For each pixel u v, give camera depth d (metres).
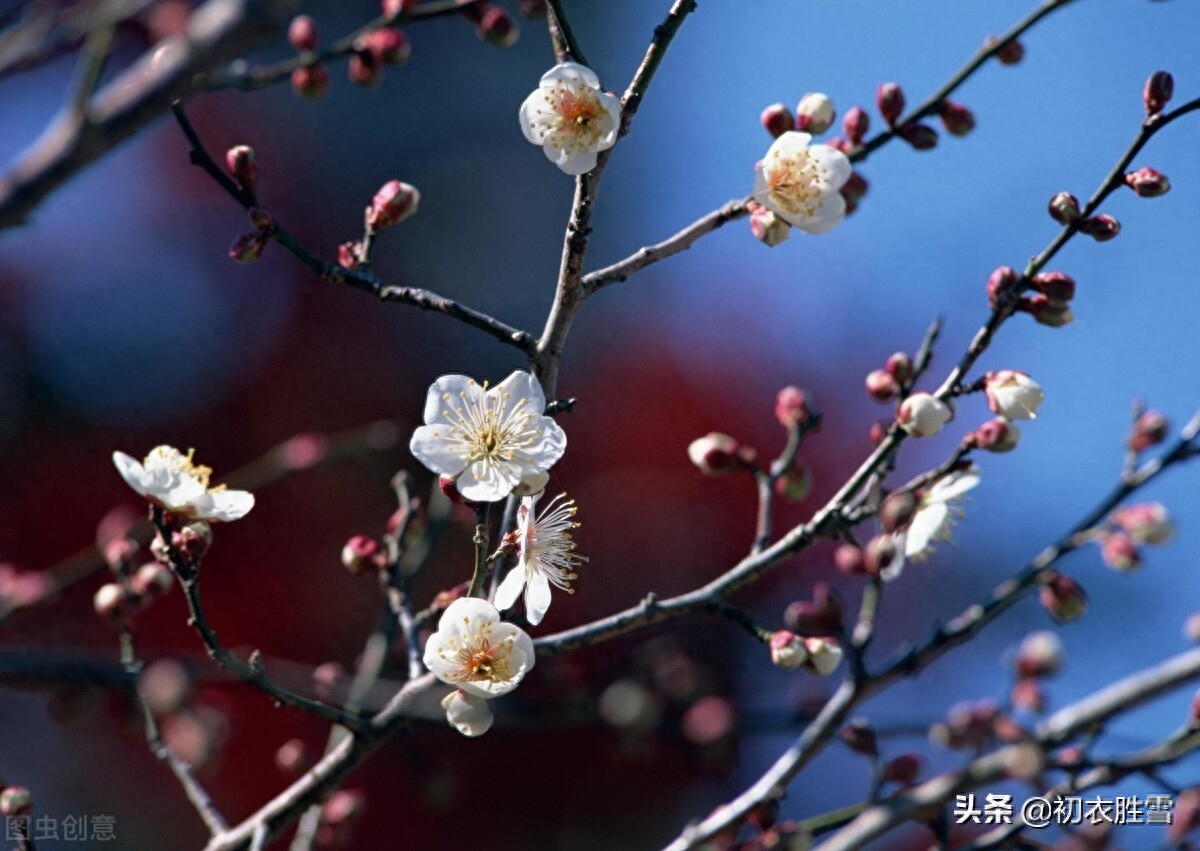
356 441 7.75
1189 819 3.90
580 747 7.32
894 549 4.28
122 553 4.72
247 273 9.16
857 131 4.69
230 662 3.71
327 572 7.72
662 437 8.66
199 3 4.74
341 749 3.92
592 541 8.09
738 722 5.82
